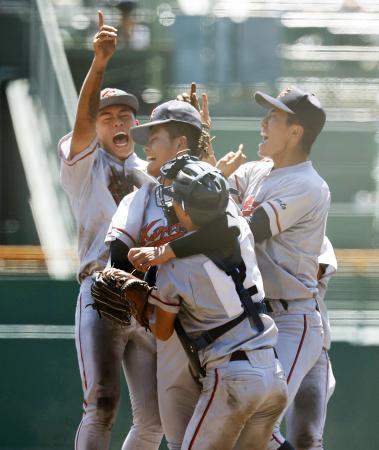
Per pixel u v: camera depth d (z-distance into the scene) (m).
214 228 15.09
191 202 15.00
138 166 18.27
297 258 17.59
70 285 24.78
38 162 33.78
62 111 32.94
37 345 24.31
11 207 34.53
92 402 17.56
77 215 18.14
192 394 16.45
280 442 17.00
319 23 36.97
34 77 36.09
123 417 23.80
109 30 16.91
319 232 17.80
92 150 17.56
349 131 34.38
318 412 18.44
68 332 24.45
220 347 15.09
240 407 14.95
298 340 17.58
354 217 31.86
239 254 15.37
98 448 17.45
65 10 37.03
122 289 15.21
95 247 17.89
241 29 36.66
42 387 24.28
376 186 33.81
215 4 36.72
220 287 15.04
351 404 24.19
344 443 24.12
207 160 17.98
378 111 35.38
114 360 17.64
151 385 18.02
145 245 16.55
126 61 36.22
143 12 36.62
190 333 15.42
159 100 36.09
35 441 24.19
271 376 15.13
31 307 24.73
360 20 37.19
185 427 16.64
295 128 17.67
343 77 36.69
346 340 24.19
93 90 17.11
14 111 35.12
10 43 37.00
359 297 24.47
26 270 24.92
